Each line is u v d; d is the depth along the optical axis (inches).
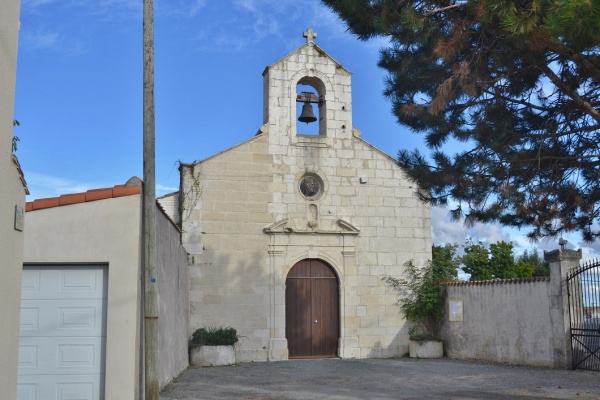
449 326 797.2
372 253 817.5
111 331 371.2
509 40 329.4
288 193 800.9
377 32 376.5
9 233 213.2
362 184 827.4
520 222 426.3
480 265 1278.3
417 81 408.2
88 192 383.6
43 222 376.8
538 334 661.9
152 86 386.6
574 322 627.2
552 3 281.7
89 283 380.5
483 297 745.0
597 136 395.2
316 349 790.5
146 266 377.1
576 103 375.9
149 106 385.4
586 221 425.1
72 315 376.2
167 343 514.9
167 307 516.4
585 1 252.7
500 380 549.3
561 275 635.5
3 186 207.5
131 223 383.2
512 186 385.4
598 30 258.2
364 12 372.5
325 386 520.7
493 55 361.4
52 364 370.3
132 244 380.8
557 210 407.2
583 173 406.0
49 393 367.6
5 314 209.5
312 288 800.3
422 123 406.0
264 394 471.2
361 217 821.2
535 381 539.8
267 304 771.4
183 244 758.5
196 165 777.6
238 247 774.5
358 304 803.4
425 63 398.3
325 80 836.6
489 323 733.3
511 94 400.2
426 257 831.1
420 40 366.9
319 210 807.1
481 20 315.3
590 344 609.3
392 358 789.9
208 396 457.4
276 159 803.4
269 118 808.9
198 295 753.0
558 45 306.5
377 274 815.1
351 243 812.0
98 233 380.2
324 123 832.3
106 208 383.2
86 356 373.4
